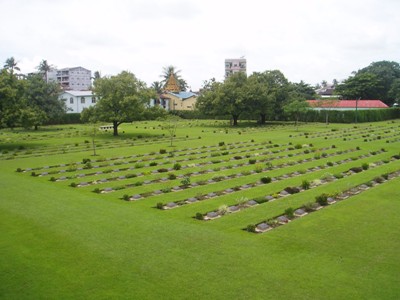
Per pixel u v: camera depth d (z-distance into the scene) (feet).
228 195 51.67
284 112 201.46
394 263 30.14
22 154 95.66
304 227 38.37
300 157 83.56
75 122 224.74
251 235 36.42
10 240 35.76
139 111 142.92
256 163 76.64
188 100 297.74
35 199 50.19
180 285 26.99
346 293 25.71
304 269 29.17
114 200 49.90
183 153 93.50
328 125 186.70
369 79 279.69
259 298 25.20
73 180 63.41
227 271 28.94
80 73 436.35
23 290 26.81
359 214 42.24
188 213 43.73
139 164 75.82
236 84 193.67
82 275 28.73
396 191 51.60
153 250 32.94
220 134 142.92
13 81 115.65
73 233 37.17
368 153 86.94
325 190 53.11
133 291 26.32
